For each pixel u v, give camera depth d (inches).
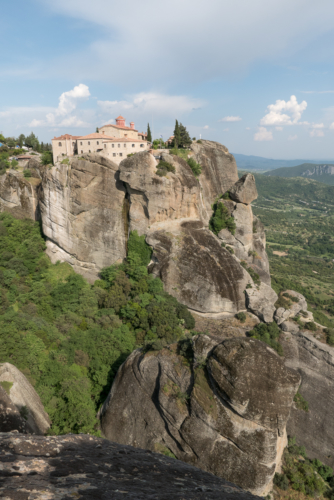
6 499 229.0
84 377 1711.4
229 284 2378.2
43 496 246.1
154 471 370.3
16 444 336.2
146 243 2549.2
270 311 2308.1
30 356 1689.2
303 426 1914.4
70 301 2384.4
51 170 2608.3
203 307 2369.6
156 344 1556.3
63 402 1502.2
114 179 2564.0
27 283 2551.7
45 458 325.4
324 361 2049.7
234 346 1264.8
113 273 2522.1
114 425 1461.6
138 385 1496.1
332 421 1877.5
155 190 2461.9
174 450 1321.4
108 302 2298.2
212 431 1240.8
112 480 311.3
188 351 1449.3
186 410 1302.9
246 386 1176.8
